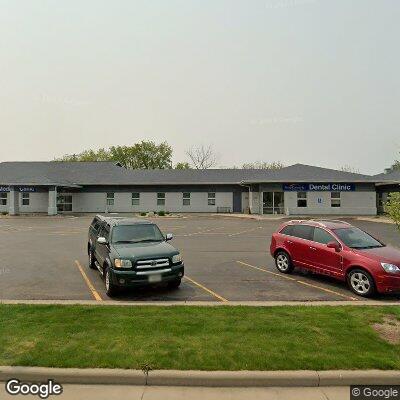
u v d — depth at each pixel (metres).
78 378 4.51
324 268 9.57
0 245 17.02
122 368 4.59
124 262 8.29
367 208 35.34
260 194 36.44
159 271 8.45
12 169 44.69
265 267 11.91
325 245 9.69
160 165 75.75
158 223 29.58
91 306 7.15
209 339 5.38
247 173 43.09
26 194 42.19
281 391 4.34
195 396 4.22
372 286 8.20
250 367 4.60
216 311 6.78
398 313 6.67
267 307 7.07
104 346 5.13
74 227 26.38
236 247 16.70
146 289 8.98
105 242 9.22
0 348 5.07
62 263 12.43
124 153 74.81
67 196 42.12
